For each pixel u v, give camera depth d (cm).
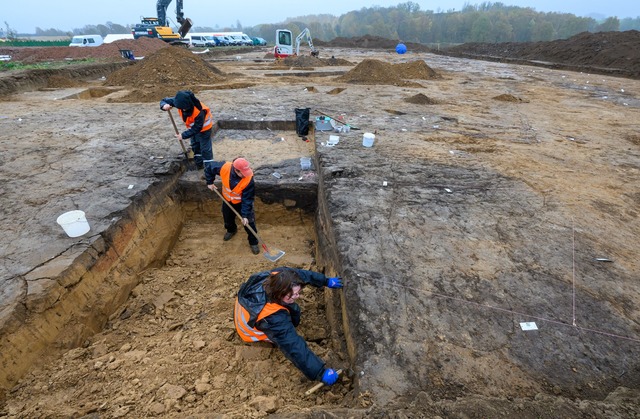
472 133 718
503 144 655
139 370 270
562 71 2014
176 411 231
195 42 3938
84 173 499
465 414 189
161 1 2994
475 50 3428
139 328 337
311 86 1211
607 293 296
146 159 554
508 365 233
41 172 499
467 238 364
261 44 4900
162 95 1034
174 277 421
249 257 489
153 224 464
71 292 313
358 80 1365
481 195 453
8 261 319
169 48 1310
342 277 317
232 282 422
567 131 757
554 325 264
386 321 263
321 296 395
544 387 219
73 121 757
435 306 278
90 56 2175
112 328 336
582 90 1314
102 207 413
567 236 371
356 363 237
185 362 280
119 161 544
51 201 423
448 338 251
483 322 265
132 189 459
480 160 569
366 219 394
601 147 655
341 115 829
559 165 560
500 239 364
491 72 1889
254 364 268
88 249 343
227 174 405
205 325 334
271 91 1145
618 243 364
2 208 404
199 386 249
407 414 190
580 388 219
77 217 355
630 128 790
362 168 525
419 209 417
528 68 2155
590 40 2306
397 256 334
